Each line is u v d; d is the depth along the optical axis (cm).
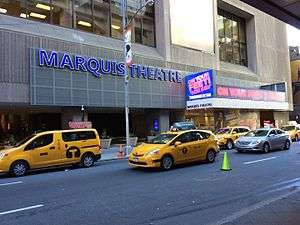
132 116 3825
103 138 3116
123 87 3033
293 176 1313
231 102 3691
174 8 3697
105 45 3017
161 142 1614
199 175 1377
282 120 5262
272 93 4459
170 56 3575
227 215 794
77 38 2839
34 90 2462
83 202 958
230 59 4709
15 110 2933
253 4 768
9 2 2534
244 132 2742
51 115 3312
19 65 2409
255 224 721
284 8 795
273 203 901
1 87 2312
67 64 2655
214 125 4084
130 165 1691
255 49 4953
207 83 3406
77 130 1797
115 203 935
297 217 764
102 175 1460
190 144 1677
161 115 3475
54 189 1169
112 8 3262
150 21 3606
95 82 2833
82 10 3014
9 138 2847
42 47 2547
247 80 4628
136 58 3216
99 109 3197
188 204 903
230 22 4803
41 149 1642
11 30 2395
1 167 1528
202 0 4053
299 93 6862
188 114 3800
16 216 832
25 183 1328
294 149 2444
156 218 782
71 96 2667
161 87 3397
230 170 1488
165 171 1520
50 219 798
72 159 1747
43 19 2731
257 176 1324
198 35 3950
